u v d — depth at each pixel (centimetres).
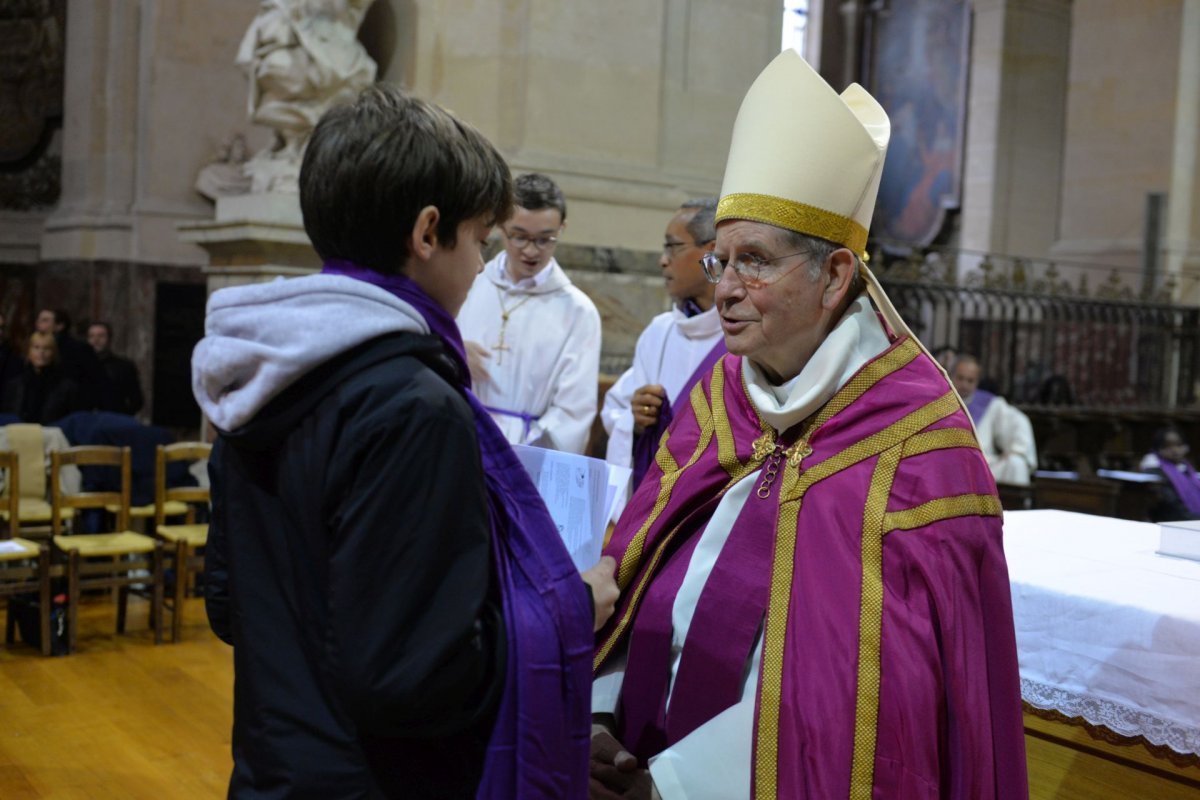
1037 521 300
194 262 1061
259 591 136
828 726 162
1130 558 251
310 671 132
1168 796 219
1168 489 721
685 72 778
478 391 423
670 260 344
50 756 391
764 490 183
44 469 626
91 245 1057
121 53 1065
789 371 185
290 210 645
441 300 145
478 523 129
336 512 126
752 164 178
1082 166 1467
